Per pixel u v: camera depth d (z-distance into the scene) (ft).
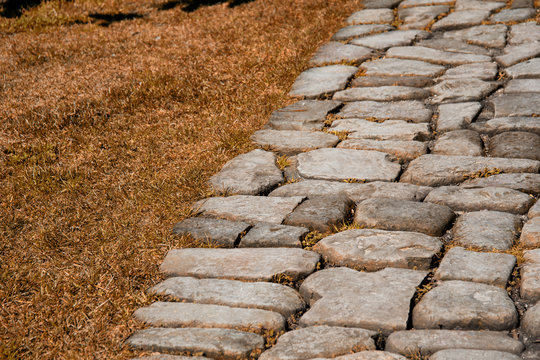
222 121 14.66
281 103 15.57
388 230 9.96
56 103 16.06
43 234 10.50
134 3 25.66
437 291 8.25
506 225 9.68
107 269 9.64
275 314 8.26
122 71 18.17
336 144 13.25
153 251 10.05
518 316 7.77
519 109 13.67
